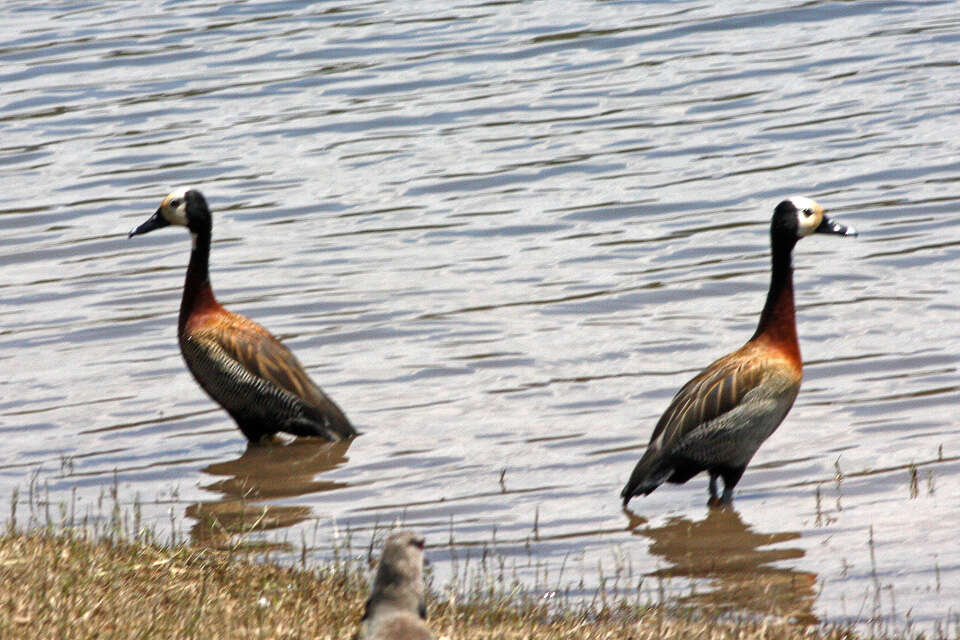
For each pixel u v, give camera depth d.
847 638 10.16
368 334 18.08
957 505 13.06
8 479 14.02
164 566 10.26
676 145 24.75
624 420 15.40
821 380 16.31
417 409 15.87
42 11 34.19
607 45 30.52
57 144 25.69
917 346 17.03
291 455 14.77
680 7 33.00
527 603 10.62
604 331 17.97
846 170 23.11
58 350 17.83
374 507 13.34
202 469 14.37
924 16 31.38
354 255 20.81
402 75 29.08
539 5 33.75
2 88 28.61
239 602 9.52
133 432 15.38
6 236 21.86
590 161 24.20
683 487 13.98
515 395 16.16
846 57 28.86
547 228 21.61
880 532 12.56
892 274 19.41
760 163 23.72
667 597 11.16
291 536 12.49
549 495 13.62
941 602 11.09
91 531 11.55
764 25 31.42
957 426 14.90
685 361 16.98
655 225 21.56
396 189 23.36
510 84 28.34
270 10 34.06
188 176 24.09
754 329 17.89
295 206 22.83
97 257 21.11
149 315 18.94
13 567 9.57
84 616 8.58
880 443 14.61
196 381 15.30
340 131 26.17
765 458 14.43
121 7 34.53
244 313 18.89
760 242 20.72
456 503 13.42
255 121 26.69
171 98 27.97
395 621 7.14
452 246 21.08
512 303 18.95
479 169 24.08
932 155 23.44
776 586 11.46
